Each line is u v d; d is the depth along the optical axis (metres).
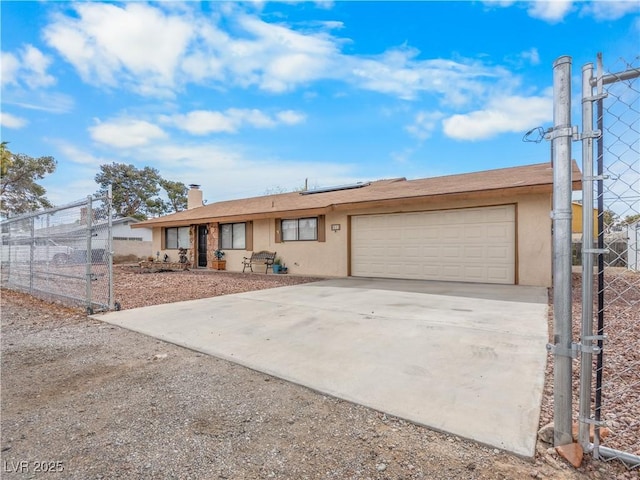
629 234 2.12
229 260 15.98
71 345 4.62
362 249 12.05
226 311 6.43
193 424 2.60
